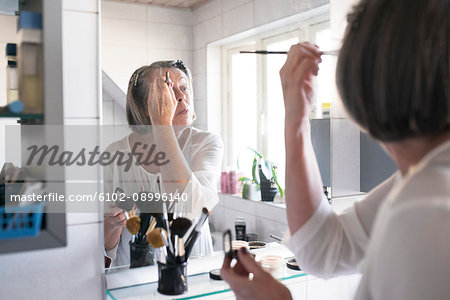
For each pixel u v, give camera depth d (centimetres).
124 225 109
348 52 49
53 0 74
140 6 109
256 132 128
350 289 144
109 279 108
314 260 82
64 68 101
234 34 123
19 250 71
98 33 104
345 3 139
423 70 42
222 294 123
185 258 110
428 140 47
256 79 127
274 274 121
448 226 39
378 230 46
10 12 99
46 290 101
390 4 46
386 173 137
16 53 92
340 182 143
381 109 45
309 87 85
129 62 108
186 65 116
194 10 117
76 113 102
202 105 119
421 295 39
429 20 43
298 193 81
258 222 129
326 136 139
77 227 104
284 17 130
